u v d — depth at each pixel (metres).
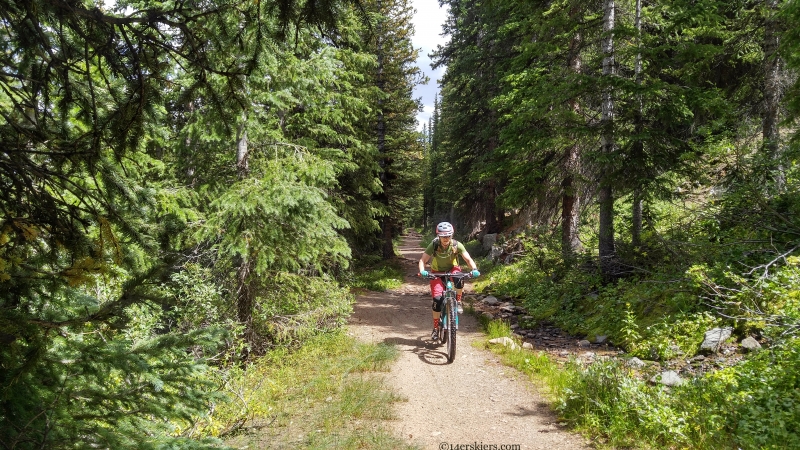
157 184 6.32
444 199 28.69
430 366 7.00
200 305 6.90
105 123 2.62
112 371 2.99
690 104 8.80
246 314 8.09
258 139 8.23
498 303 12.37
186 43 2.72
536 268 13.44
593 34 10.91
